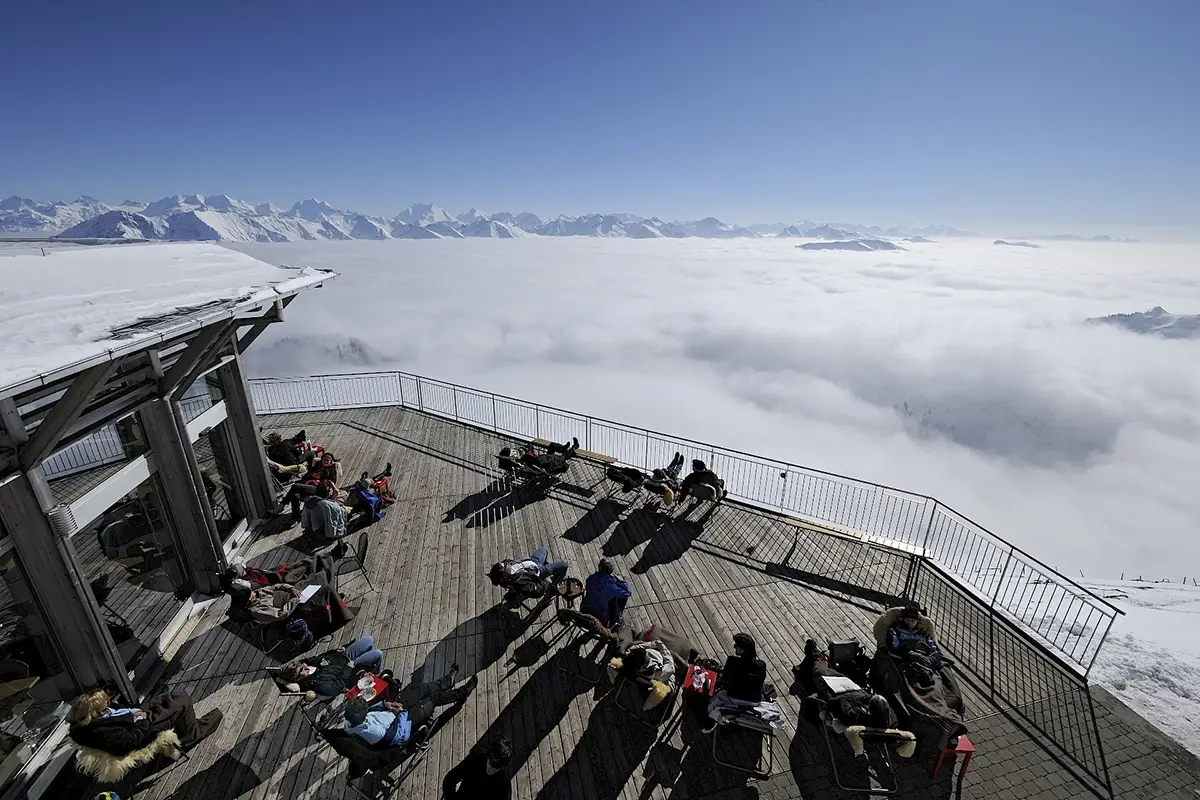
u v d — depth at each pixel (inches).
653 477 431.8
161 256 380.5
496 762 185.0
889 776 220.4
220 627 303.4
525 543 385.4
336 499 404.2
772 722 224.8
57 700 230.5
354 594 331.9
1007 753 230.5
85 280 280.4
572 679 268.1
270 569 355.9
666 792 214.7
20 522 208.8
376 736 205.5
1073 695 260.1
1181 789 216.4
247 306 298.2
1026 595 458.3
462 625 305.4
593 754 229.9
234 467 388.8
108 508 250.8
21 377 161.9
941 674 236.7
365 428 612.4
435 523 412.2
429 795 213.5
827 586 339.3
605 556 370.6
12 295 232.7
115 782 213.8
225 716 247.8
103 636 235.1
